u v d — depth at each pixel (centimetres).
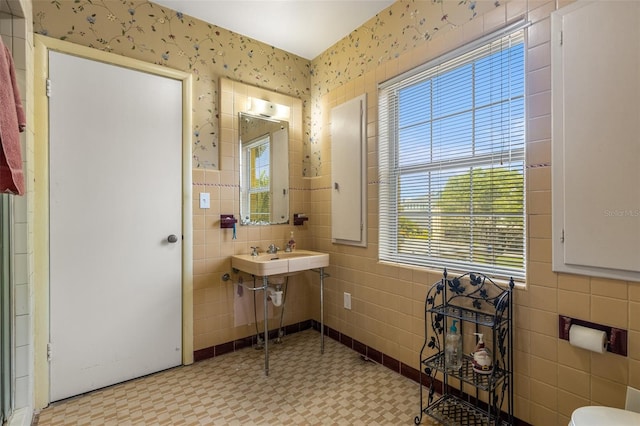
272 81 281
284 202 289
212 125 250
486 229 180
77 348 196
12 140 118
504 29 167
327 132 287
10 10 159
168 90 229
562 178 146
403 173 226
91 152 200
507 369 165
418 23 211
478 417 174
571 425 113
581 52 139
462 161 191
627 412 116
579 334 137
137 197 216
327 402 190
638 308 127
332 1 223
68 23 192
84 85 197
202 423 171
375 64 241
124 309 212
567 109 144
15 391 159
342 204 266
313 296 307
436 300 198
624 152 129
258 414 178
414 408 184
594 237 137
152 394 198
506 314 165
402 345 220
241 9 231
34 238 180
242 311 263
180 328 234
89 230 199
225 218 251
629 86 127
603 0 133
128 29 212
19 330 161
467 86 188
